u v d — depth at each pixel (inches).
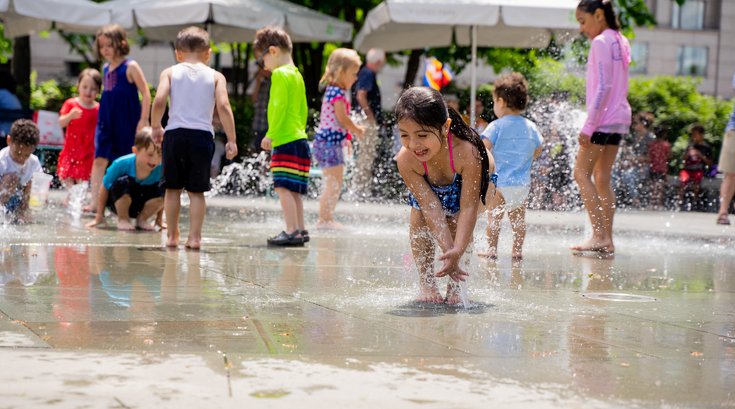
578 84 488.4
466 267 147.4
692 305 149.1
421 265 146.8
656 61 1232.2
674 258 234.4
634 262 219.8
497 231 222.1
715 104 729.6
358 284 161.6
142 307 128.9
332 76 294.2
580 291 163.2
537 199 486.3
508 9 414.6
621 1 603.8
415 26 516.4
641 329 124.3
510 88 223.0
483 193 141.4
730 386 91.0
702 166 573.9
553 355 104.0
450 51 656.4
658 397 86.0
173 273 170.6
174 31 532.4
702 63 1245.1
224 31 529.7
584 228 340.5
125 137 316.2
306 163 243.0
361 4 590.2
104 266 177.5
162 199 269.0
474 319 128.0
